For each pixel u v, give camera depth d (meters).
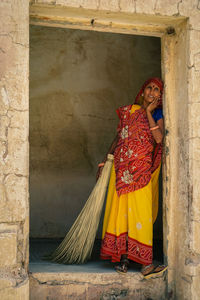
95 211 3.71
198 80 3.27
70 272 3.28
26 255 3.02
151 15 3.23
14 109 2.95
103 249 3.51
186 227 3.29
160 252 4.34
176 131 3.47
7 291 2.85
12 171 2.93
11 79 2.94
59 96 5.07
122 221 3.49
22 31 2.97
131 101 5.20
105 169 3.70
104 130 5.14
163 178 3.54
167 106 3.51
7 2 2.95
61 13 3.22
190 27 3.28
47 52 5.07
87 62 5.14
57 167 5.01
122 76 5.20
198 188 3.24
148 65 5.25
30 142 4.96
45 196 4.95
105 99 5.16
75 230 3.78
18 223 2.94
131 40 5.23
